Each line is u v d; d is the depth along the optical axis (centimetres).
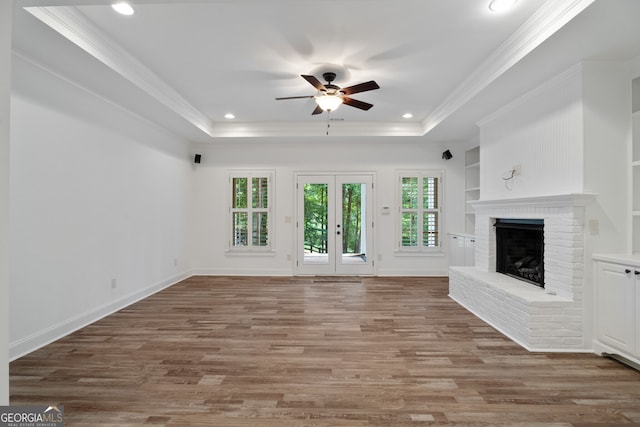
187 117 465
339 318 373
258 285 545
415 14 254
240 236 634
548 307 285
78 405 202
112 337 315
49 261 303
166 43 299
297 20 263
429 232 624
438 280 586
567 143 298
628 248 280
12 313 267
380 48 306
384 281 578
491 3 240
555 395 215
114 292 400
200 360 265
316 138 583
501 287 340
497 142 416
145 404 204
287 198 630
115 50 300
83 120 346
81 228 344
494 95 359
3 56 134
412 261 625
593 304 281
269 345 296
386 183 626
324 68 348
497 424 186
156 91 377
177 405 203
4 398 133
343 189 628
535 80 319
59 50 267
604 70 279
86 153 352
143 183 464
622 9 210
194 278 603
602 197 280
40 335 292
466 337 316
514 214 370
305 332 329
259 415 193
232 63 338
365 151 626
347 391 219
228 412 196
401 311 400
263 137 573
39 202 293
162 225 519
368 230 627
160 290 509
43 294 296
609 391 220
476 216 460
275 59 329
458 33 280
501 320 333
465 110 412
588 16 217
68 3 207
